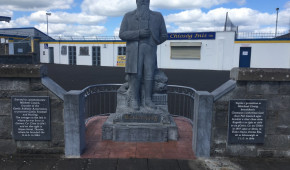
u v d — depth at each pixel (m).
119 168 3.68
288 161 4.01
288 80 3.79
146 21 5.01
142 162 3.88
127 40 5.13
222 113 3.96
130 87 5.38
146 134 4.71
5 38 32.12
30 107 3.95
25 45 34.84
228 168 3.74
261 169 3.73
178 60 27.86
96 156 4.10
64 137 4.05
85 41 32.62
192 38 26.88
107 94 10.68
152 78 5.23
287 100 3.91
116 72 21.84
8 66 3.82
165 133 4.71
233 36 25.64
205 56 26.84
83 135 4.26
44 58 36.62
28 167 3.73
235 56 25.94
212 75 19.86
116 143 4.65
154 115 4.86
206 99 3.89
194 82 15.09
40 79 3.91
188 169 3.69
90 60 32.88
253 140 4.00
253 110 3.91
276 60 24.88
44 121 4.00
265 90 3.88
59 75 18.61
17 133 4.02
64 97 3.91
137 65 5.09
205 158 4.04
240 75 3.77
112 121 4.97
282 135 4.02
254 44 25.20
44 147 4.10
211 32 26.09
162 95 5.41
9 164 3.81
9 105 3.98
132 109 5.15
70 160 3.95
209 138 3.99
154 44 5.19
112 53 31.34
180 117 6.47
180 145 4.58
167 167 3.73
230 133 3.98
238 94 3.89
